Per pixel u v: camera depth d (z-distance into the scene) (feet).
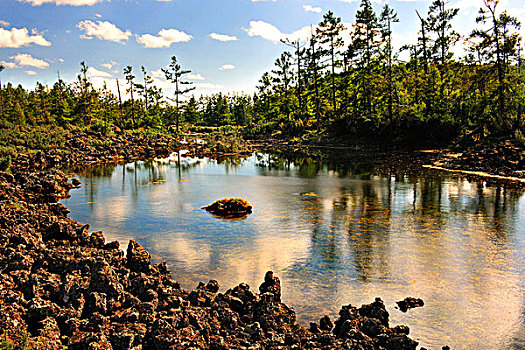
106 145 165.89
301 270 34.53
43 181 74.84
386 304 28.12
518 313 26.66
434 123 142.31
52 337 21.53
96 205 62.80
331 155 141.59
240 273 33.99
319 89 228.22
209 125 376.89
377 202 61.46
